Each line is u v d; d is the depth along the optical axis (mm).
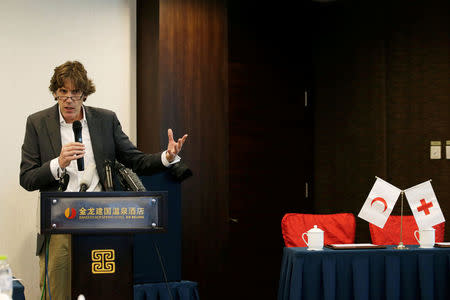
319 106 5559
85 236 2268
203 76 4508
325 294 3234
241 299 4906
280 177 5254
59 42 4328
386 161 5312
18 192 4137
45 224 2209
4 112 4117
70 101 2938
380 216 3582
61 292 2736
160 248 3605
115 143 3154
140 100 4547
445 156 5141
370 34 5410
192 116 4438
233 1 5016
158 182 3656
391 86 5332
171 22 4375
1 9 4137
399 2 5320
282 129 5293
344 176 5453
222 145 4574
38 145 3047
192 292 3605
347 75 5484
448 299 3391
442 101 5176
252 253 5008
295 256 3250
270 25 5246
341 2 5520
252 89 5105
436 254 3375
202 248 4434
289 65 5367
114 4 4547
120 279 2281
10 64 4152
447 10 5188
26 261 4141
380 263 3326
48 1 4301
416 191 3598
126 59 4574
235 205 4941
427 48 5230
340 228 3881
